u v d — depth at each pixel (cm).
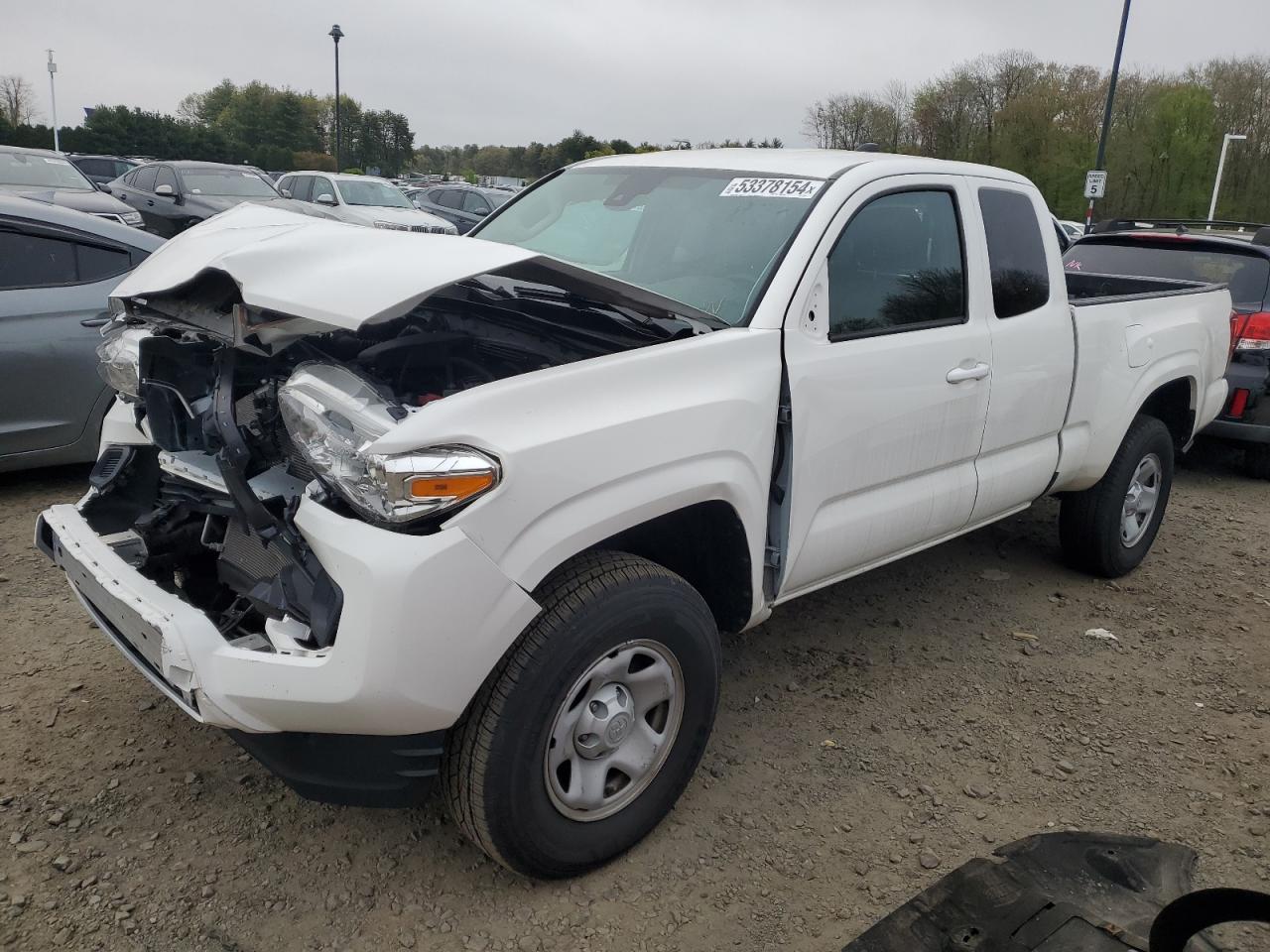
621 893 255
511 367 275
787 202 323
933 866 273
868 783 310
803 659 391
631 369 249
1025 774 321
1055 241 410
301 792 229
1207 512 633
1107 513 465
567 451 228
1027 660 401
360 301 216
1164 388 504
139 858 257
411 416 213
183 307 269
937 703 363
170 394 279
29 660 349
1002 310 376
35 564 428
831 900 258
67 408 499
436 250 246
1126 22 2414
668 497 251
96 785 284
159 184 1630
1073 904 238
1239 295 670
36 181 1229
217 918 239
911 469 342
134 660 255
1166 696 378
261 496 242
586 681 242
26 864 251
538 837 240
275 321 240
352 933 237
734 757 320
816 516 309
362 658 207
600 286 258
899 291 336
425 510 209
